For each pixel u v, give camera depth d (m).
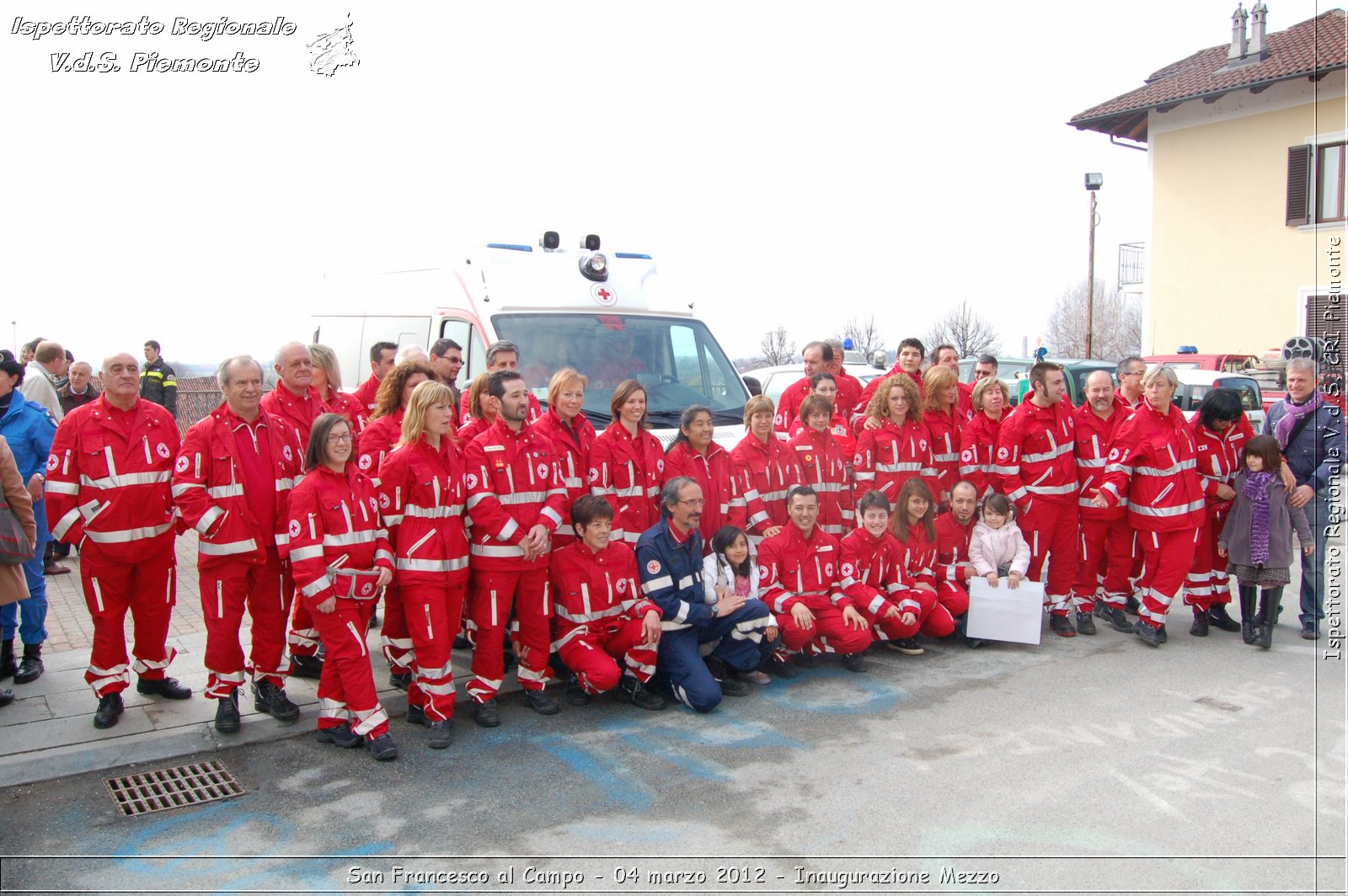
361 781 4.82
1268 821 4.28
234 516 5.23
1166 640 7.17
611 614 5.90
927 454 7.56
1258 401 15.20
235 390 5.24
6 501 5.44
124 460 5.30
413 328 8.24
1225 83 23.44
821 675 6.50
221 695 5.30
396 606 5.77
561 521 5.72
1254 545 6.78
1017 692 6.03
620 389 6.23
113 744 5.11
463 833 4.26
